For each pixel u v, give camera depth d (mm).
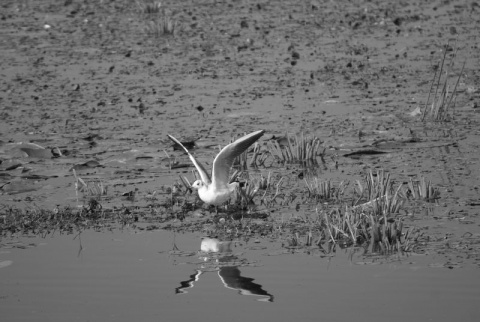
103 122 19891
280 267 12078
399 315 10594
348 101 20750
